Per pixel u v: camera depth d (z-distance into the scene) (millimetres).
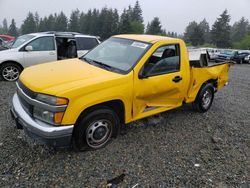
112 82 3658
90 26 88812
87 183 3180
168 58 4547
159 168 3621
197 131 4973
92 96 3455
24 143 3877
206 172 3635
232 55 23797
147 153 3971
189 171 3619
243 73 15391
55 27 100438
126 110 3980
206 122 5473
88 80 3537
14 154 3596
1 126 4375
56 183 3127
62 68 4043
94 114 3646
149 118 5258
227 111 6383
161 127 4988
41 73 3809
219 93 8383
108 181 3250
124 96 3830
